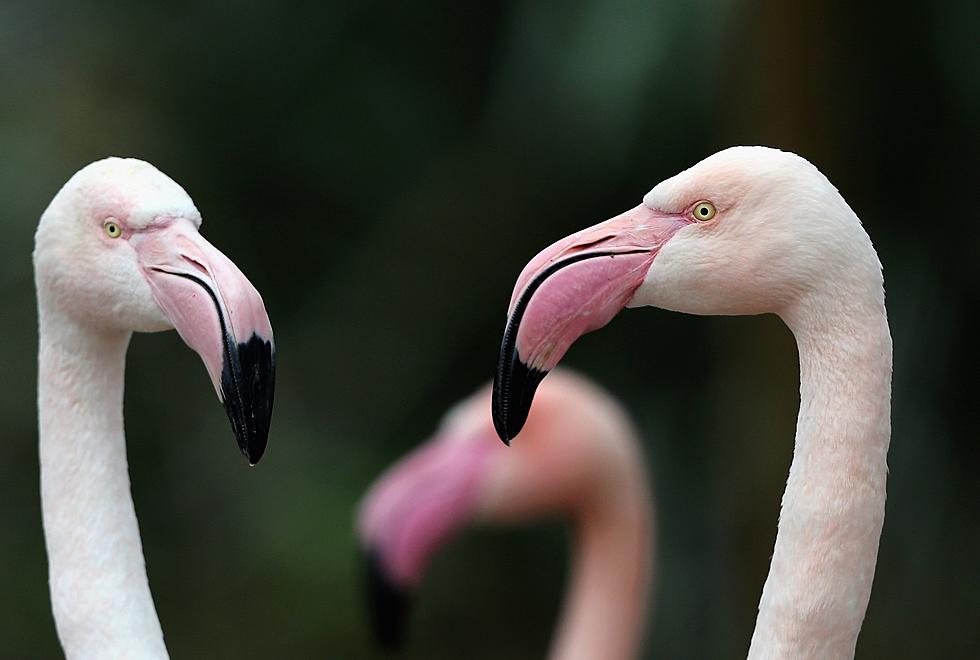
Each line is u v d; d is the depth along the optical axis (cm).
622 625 786
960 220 897
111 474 446
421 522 801
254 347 396
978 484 932
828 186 396
